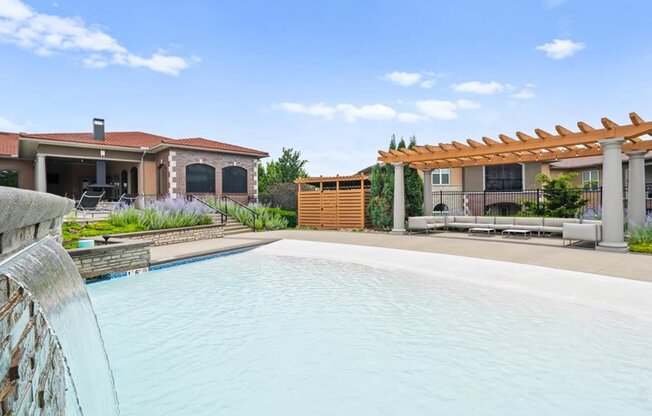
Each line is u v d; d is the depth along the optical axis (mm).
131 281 7586
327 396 3322
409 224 15016
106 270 7633
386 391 3404
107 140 21344
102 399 2549
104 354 2949
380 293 6586
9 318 1168
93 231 11312
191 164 20703
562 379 3562
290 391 3410
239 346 4414
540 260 8672
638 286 6223
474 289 6684
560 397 3266
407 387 3471
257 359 4070
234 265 9250
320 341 4539
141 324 5145
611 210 9922
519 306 5676
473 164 15656
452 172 24766
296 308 5809
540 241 12344
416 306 5816
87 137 21297
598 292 5988
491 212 22438
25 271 1525
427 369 3805
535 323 4977
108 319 5336
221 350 4305
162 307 5895
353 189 17984
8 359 1137
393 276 7875
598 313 5297
